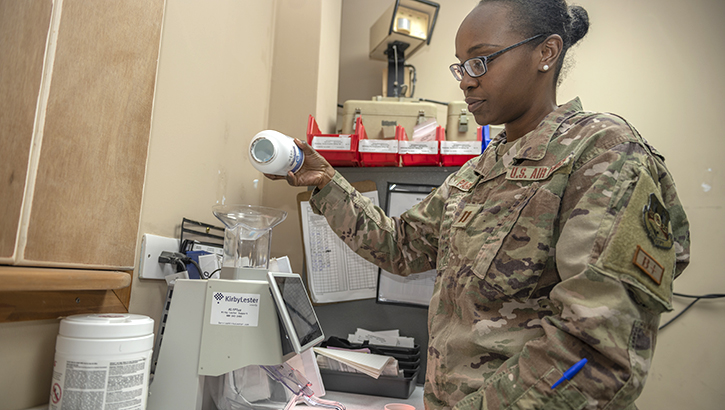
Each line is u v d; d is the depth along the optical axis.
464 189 0.92
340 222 1.10
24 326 0.69
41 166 0.66
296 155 0.99
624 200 0.61
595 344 0.54
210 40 1.26
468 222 0.80
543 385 0.56
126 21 0.83
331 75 2.00
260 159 0.95
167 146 1.05
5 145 0.61
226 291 0.85
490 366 0.70
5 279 0.56
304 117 1.70
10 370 0.67
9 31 0.61
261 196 1.66
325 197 1.09
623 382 0.53
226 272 0.89
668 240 0.63
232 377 0.94
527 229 0.71
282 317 0.81
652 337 0.58
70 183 0.72
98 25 0.77
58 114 0.69
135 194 0.88
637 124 2.17
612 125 0.69
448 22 2.40
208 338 0.83
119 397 0.66
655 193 0.63
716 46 2.16
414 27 2.08
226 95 1.37
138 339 0.69
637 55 2.22
